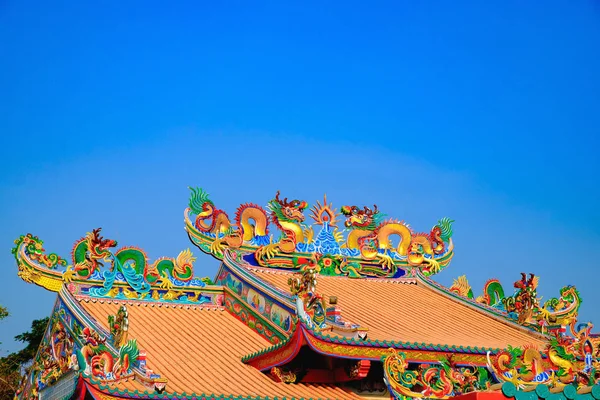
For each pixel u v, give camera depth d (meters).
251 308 33.09
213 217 36.31
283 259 36.88
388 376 25.48
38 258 33.19
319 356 29.88
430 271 39.41
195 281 35.09
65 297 31.88
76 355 25.52
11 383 49.88
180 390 26.89
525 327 33.81
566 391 22.09
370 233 38.84
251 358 29.98
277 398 26.78
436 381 26.39
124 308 25.62
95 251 33.91
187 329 32.69
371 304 34.62
